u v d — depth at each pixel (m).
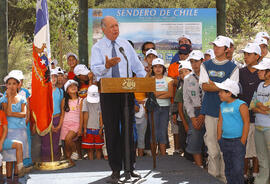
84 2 8.80
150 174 4.86
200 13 9.28
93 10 8.92
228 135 4.60
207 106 5.18
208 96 5.18
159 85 6.50
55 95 6.18
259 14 19.72
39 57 5.33
